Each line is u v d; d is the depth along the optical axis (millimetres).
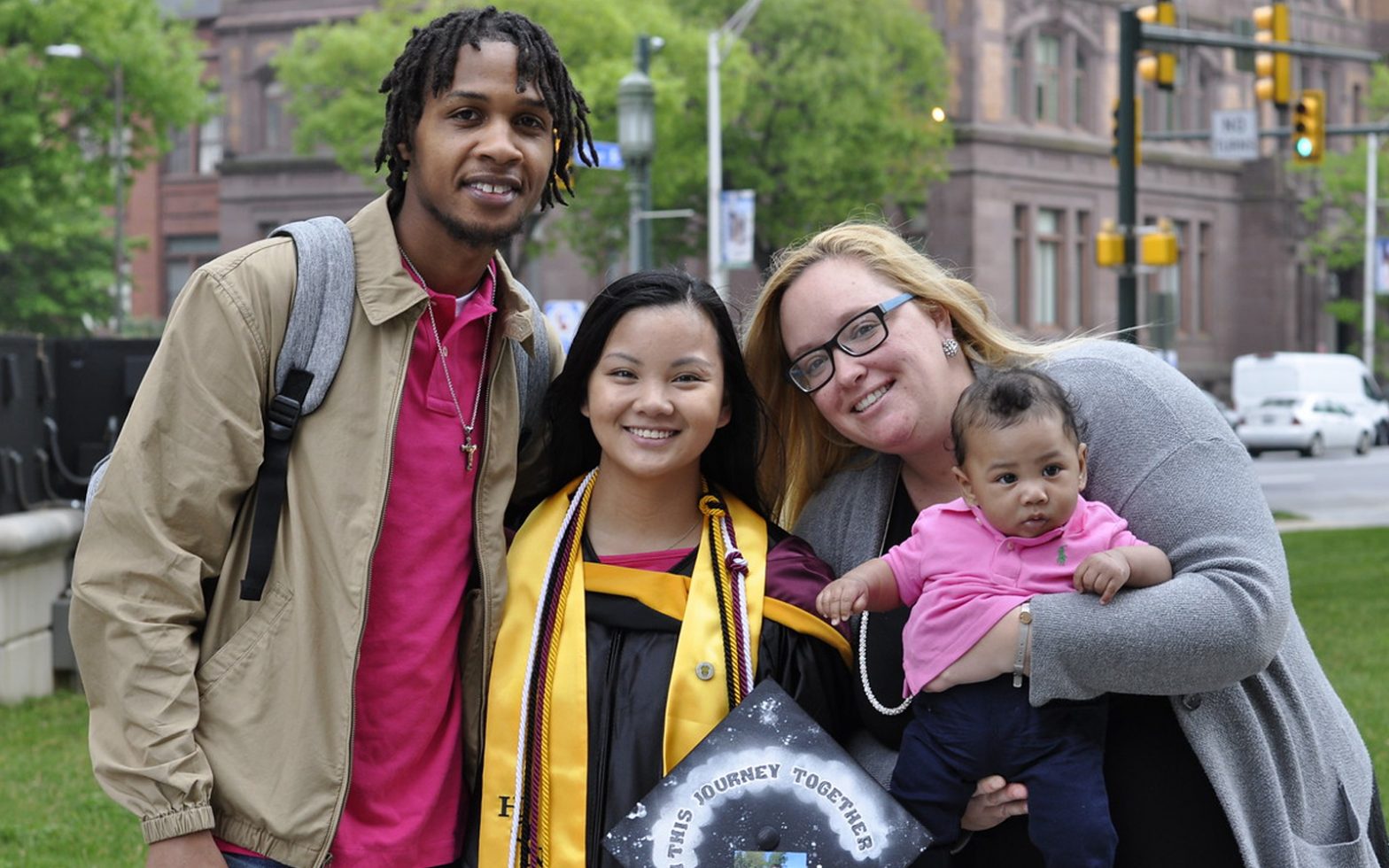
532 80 3029
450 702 3090
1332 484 25672
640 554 3113
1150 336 24672
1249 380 36219
